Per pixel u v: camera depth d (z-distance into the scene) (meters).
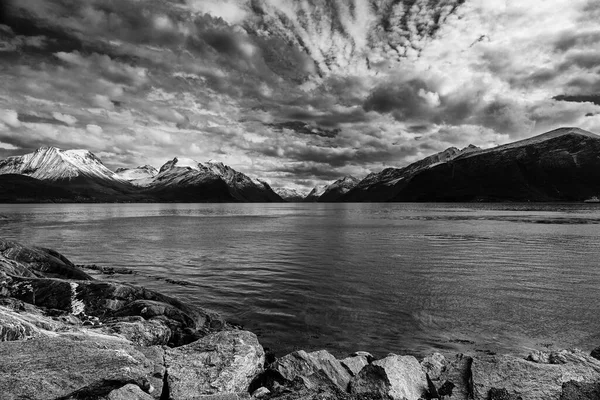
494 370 9.22
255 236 75.62
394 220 129.12
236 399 7.54
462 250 53.53
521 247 56.31
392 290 30.25
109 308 18.80
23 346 7.88
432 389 9.33
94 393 6.69
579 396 7.82
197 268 40.06
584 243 60.47
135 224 111.31
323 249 55.22
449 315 23.91
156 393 8.04
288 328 21.75
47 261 25.12
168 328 16.80
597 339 19.98
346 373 11.05
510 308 25.28
